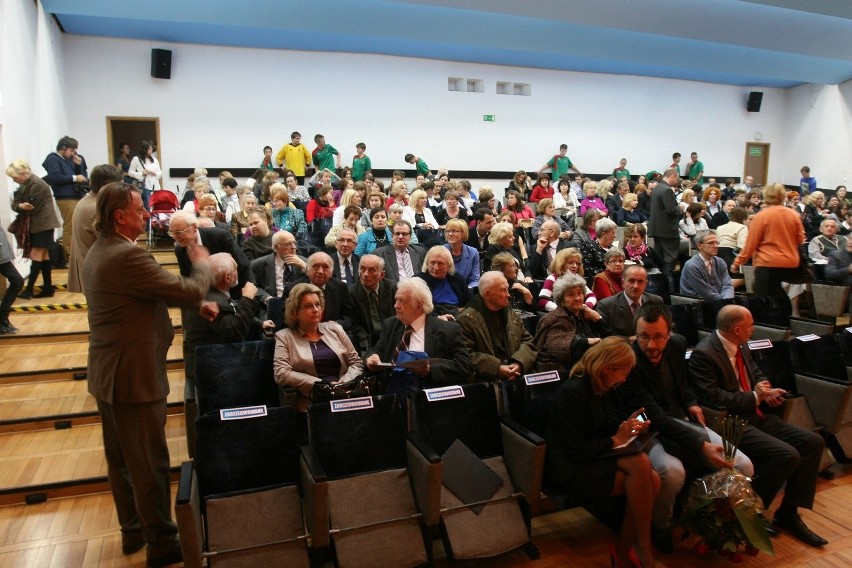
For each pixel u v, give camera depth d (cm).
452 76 1084
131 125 920
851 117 1232
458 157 1105
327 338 295
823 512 289
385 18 832
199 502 223
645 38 955
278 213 592
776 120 1366
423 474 231
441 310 386
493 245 471
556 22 890
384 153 1055
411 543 233
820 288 525
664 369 285
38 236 511
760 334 402
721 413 283
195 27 880
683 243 696
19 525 265
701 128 1295
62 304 498
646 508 236
